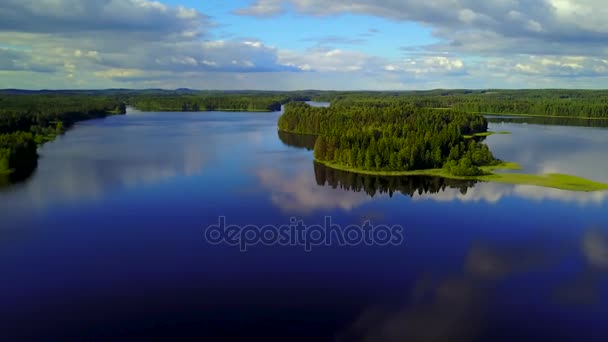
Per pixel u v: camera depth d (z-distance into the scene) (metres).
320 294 56.38
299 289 57.53
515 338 48.06
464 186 107.81
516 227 78.38
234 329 49.72
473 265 63.97
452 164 121.62
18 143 127.75
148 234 74.69
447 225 79.50
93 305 53.84
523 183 109.38
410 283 59.00
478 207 89.75
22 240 71.94
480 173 119.12
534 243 71.50
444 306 53.69
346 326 50.09
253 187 103.25
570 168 127.06
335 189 103.56
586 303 54.19
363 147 132.25
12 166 119.19
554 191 101.75
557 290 57.12
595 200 94.31
